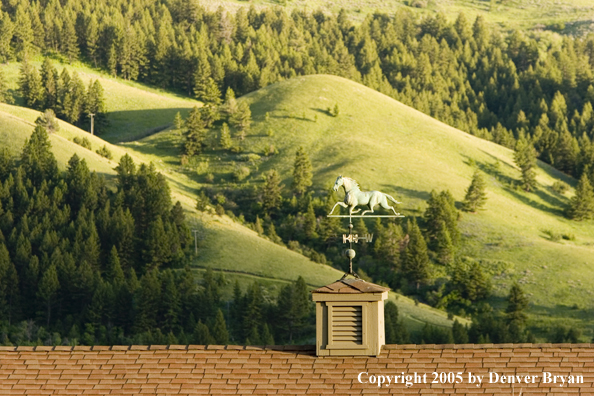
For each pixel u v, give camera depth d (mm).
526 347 26453
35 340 179000
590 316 194125
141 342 169625
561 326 183375
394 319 162500
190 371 26234
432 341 162875
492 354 26266
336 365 26172
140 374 26234
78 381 26094
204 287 192125
